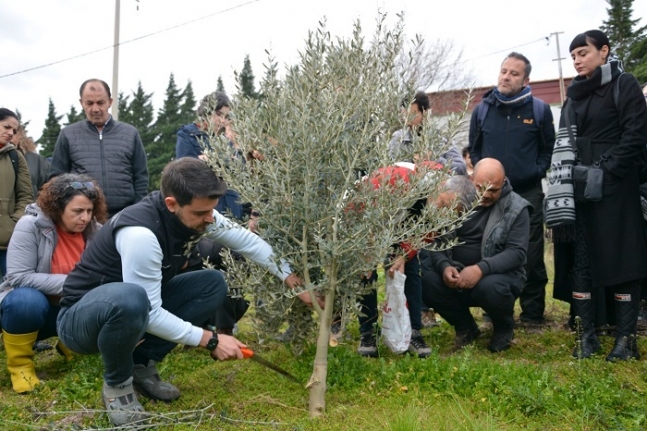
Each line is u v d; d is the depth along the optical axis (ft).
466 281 14.46
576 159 14.35
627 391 11.21
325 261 10.44
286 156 10.19
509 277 14.82
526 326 17.57
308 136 10.08
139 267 9.88
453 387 11.42
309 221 10.39
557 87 99.14
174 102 130.00
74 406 11.28
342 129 10.32
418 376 11.85
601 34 14.24
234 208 17.03
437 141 10.85
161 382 11.57
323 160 10.77
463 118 10.84
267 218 10.46
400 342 12.92
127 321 9.60
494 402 10.69
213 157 10.65
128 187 18.25
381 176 10.80
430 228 11.12
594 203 13.93
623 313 13.87
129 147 18.39
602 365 13.10
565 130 14.48
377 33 10.97
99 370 12.85
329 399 11.27
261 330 11.98
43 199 12.85
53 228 13.06
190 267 13.99
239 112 10.83
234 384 12.34
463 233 15.53
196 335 10.26
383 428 9.61
